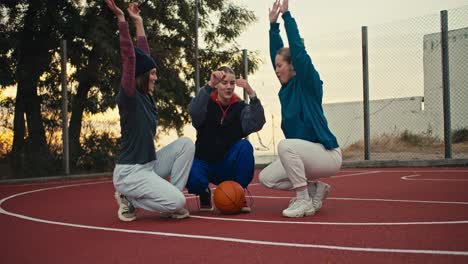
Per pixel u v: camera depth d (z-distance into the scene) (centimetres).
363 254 343
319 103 543
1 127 1396
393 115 1446
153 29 1683
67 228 502
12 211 651
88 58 1494
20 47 1442
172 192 521
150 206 528
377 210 555
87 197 835
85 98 1480
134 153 521
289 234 424
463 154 1291
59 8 1481
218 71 566
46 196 866
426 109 1423
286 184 554
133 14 580
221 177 596
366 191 767
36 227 514
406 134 1455
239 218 526
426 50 1343
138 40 576
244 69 1398
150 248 390
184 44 1739
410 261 320
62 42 1286
